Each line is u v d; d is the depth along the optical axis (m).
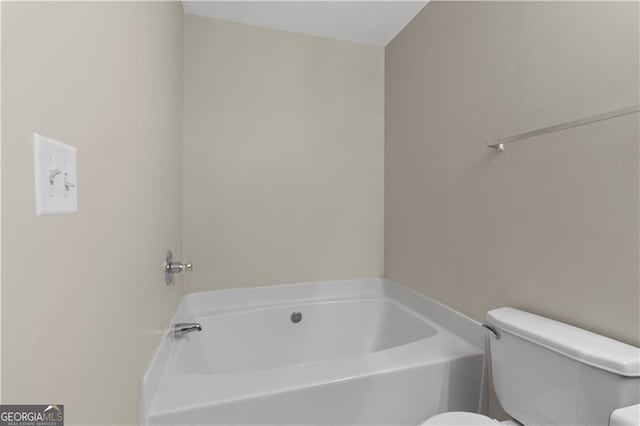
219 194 1.73
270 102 1.82
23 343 0.35
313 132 1.91
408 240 1.80
